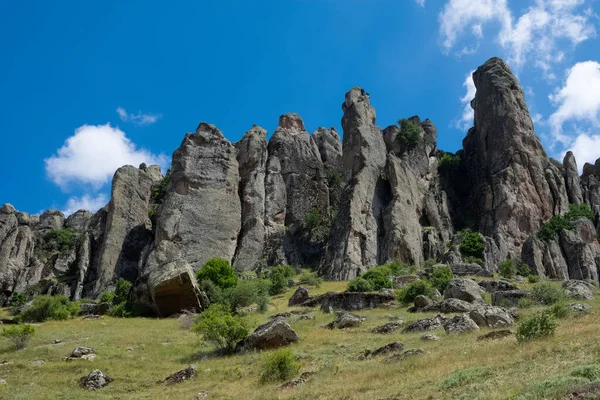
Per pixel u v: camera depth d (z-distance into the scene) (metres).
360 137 95.81
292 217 94.88
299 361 26.34
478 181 96.62
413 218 86.25
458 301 38.88
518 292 40.69
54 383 26.33
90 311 55.31
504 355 20.42
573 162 100.50
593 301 40.91
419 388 18.16
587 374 15.25
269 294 64.44
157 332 39.44
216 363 28.59
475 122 105.88
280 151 100.81
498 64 106.44
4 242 94.00
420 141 100.19
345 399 18.80
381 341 28.89
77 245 99.62
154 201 101.25
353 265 75.56
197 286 52.62
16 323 48.72
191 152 92.94
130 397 24.38
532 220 86.44
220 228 87.00
